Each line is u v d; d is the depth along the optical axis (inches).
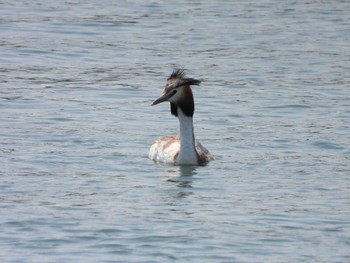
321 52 1192.2
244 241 571.5
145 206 634.8
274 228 593.3
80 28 1298.0
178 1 1530.5
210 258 545.0
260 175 715.4
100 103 948.0
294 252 554.9
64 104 938.7
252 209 631.2
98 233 581.9
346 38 1277.1
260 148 797.2
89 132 837.8
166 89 756.0
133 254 550.3
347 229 593.3
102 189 672.4
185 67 1100.5
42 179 693.3
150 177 709.3
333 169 732.7
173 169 732.7
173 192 668.1
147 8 1457.9
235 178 707.4
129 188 677.3
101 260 541.3
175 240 571.5
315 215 619.2
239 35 1278.3
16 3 1462.8
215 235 580.7
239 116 908.0
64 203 637.3
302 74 1083.3
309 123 884.6
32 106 927.7
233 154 779.4
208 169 733.9
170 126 871.1
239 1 1546.5
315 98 978.7
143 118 898.7
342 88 1021.8
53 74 1063.0
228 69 1095.0
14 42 1205.7
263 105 948.6
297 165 743.7
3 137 811.4
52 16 1370.6
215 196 660.1
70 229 588.1
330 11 1470.2
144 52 1176.2
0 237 573.6
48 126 855.1
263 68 1104.8
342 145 805.9
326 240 574.9
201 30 1302.9
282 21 1380.4
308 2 1551.4
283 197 658.2
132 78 1050.1
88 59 1136.2
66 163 738.8
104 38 1247.5
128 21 1350.9
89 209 625.9
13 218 605.0
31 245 562.6
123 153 775.7
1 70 1075.9
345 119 900.0
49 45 1198.3
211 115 911.0
